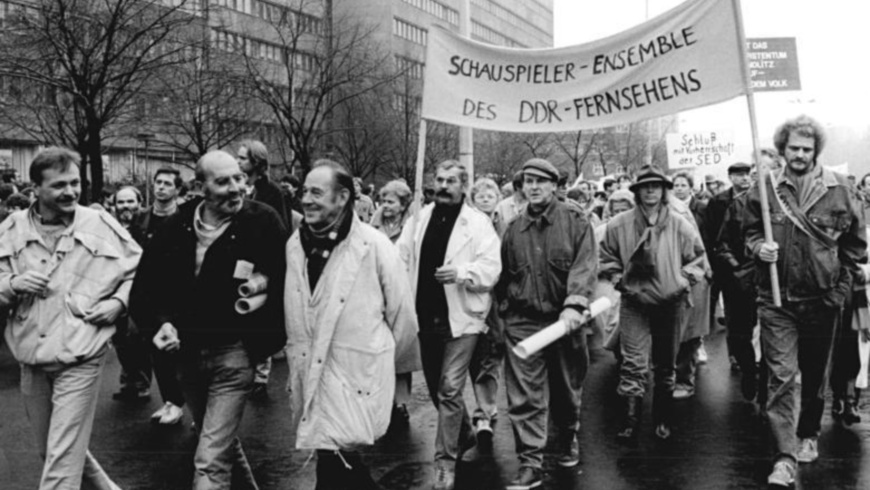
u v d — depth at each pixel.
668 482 6.27
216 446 4.93
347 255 4.84
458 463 6.81
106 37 16.77
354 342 4.82
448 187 6.33
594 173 46.06
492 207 8.95
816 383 6.51
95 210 5.34
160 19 17.50
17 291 5.02
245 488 5.40
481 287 6.12
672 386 7.44
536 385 6.12
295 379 4.91
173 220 5.13
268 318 5.01
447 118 7.10
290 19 33.91
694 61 6.84
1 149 37.22
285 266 5.04
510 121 7.07
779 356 6.21
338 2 48.19
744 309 8.68
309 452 7.03
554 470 6.58
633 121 6.97
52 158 5.13
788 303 6.20
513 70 7.06
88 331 5.12
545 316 6.16
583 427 7.84
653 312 7.34
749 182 9.91
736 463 6.70
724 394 9.17
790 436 6.19
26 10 19.75
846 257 6.25
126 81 17.19
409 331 5.05
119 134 29.45
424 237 6.40
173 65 19.69
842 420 7.96
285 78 35.28
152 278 5.09
